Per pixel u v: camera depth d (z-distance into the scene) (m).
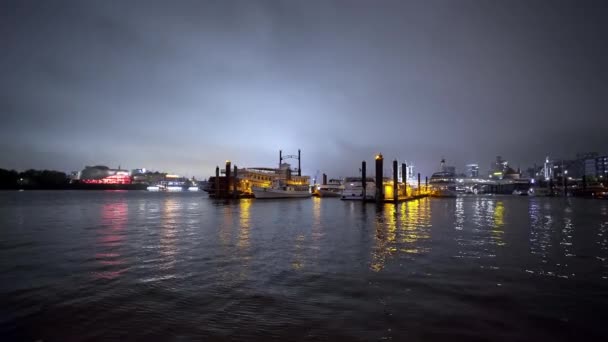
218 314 9.68
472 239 24.00
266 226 31.62
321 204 75.81
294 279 13.27
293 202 85.94
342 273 14.18
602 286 12.43
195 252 18.72
